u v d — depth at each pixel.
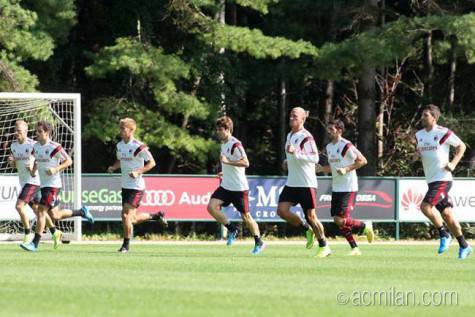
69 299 34.00
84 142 123.50
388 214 95.62
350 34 127.12
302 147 55.97
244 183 59.94
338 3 118.75
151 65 105.88
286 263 52.25
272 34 123.81
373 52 105.56
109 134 109.62
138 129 109.00
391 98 132.62
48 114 93.31
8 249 66.25
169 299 34.31
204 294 36.00
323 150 133.50
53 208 65.75
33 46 100.38
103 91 120.44
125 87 116.44
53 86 118.94
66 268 47.47
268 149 139.38
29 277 42.09
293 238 101.88
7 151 94.12
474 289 39.31
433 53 128.50
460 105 130.50
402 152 127.25
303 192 56.69
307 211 57.00
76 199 82.25
